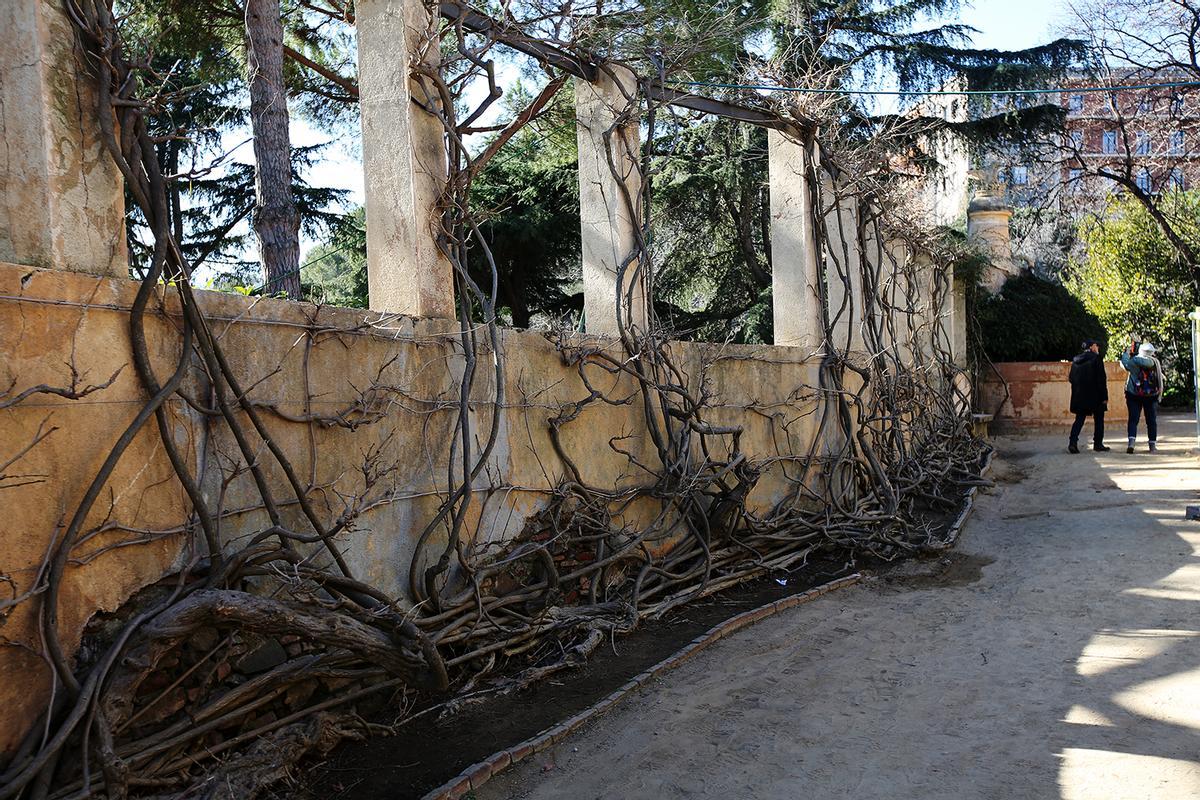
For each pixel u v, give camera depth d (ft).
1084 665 17.16
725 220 60.03
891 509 30.04
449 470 16.63
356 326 15.17
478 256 51.34
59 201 11.25
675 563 23.09
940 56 60.70
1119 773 12.76
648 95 23.89
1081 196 86.79
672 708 15.93
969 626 20.18
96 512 11.28
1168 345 82.12
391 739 14.48
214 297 12.92
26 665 10.57
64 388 10.93
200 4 32.24
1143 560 24.76
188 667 12.53
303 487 14.19
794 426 29.09
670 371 23.72
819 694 16.46
